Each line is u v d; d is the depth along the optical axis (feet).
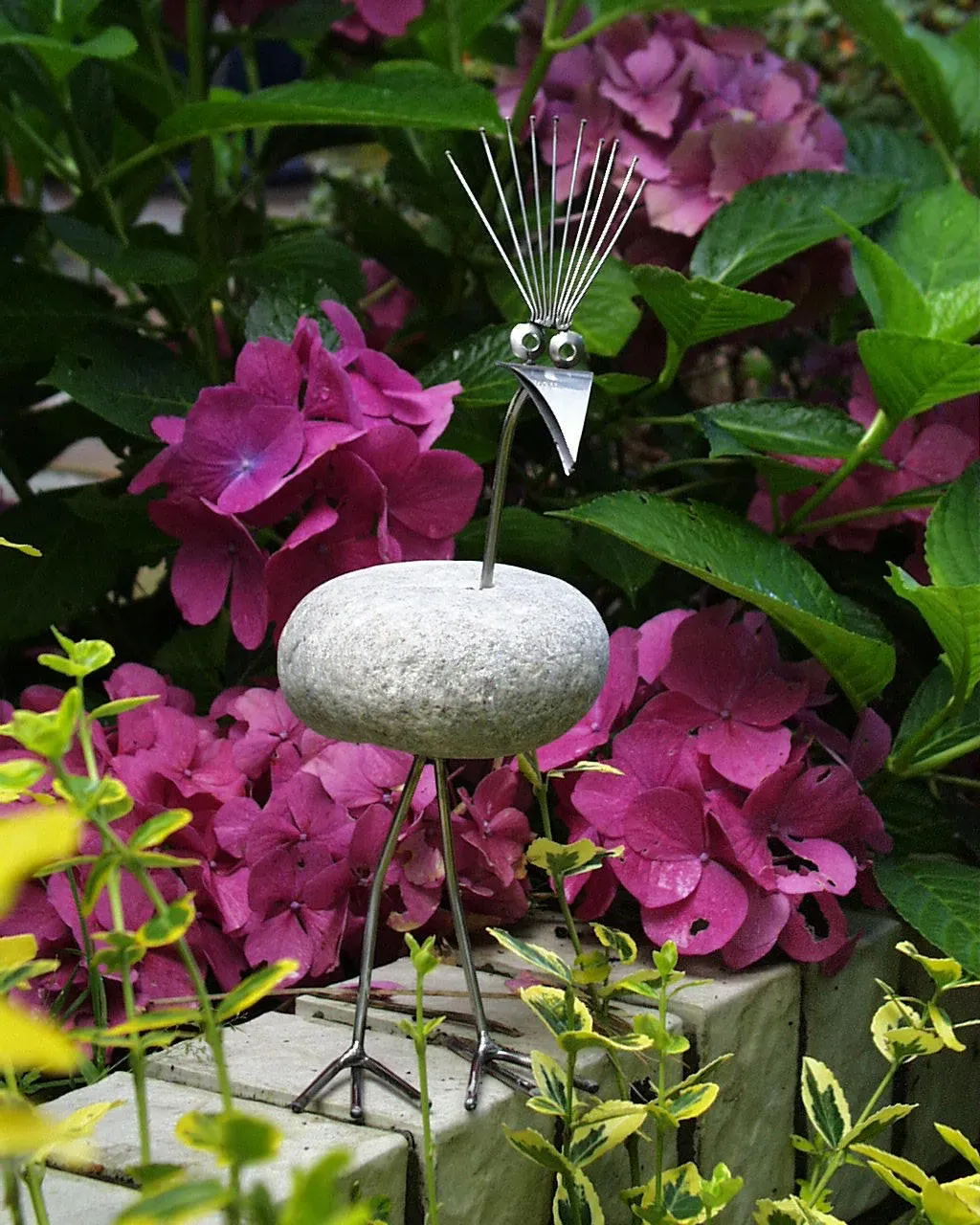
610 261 5.44
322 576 4.91
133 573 5.94
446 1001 4.64
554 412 4.32
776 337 5.91
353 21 6.06
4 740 4.88
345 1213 3.19
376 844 4.77
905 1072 5.05
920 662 5.54
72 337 5.38
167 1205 3.15
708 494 5.82
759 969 4.80
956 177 6.15
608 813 4.84
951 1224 4.19
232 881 4.81
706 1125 4.66
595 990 4.52
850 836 4.90
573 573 5.57
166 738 4.89
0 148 6.17
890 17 5.92
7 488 7.57
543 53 5.71
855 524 5.47
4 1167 3.88
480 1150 4.34
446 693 4.21
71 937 4.73
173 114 5.43
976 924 4.87
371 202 6.21
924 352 5.01
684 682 4.91
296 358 4.90
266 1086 4.38
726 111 5.72
